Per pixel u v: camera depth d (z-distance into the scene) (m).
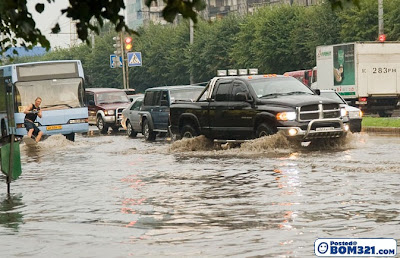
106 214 23.52
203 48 164.25
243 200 25.36
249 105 45.41
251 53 146.25
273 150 43.66
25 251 17.94
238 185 29.48
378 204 23.33
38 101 61.81
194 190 28.55
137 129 72.31
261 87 45.91
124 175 35.12
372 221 20.42
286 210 22.88
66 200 27.23
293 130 43.28
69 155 50.38
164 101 65.69
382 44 87.12
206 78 166.88
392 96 87.38
